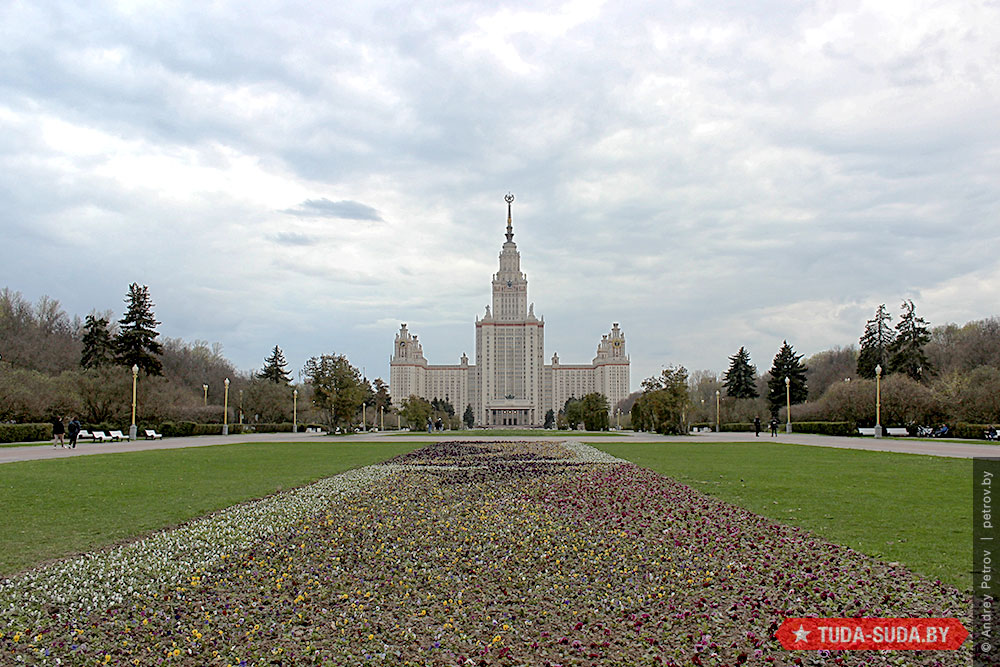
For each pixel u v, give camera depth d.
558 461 32.41
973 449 39.34
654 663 7.21
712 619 8.48
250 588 9.99
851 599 9.03
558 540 13.10
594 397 114.94
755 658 7.28
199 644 7.81
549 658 7.39
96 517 15.38
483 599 9.42
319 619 8.64
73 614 8.77
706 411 106.75
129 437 55.47
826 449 40.78
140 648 7.71
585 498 18.84
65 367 79.06
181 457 33.69
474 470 27.64
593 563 11.29
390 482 23.09
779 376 96.00
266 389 99.31
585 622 8.47
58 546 12.32
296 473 26.05
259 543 12.83
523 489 21.05
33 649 7.63
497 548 12.46
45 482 21.59
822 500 17.50
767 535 13.04
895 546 11.74
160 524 14.59
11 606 8.91
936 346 94.50
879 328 91.44
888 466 27.42
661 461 31.70
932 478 22.48
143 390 65.94
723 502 17.47
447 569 11.00
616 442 53.16
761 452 38.16
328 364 86.12
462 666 7.20
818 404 81.69
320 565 11.27
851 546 11.82
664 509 16.61
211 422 85.81
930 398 66.56
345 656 7.46
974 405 62.62
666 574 10.50
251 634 8.08
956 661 7.11
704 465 29.12
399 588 9.95
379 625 8.41
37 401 54.94
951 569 10.20
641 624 8.35
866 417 71.12
